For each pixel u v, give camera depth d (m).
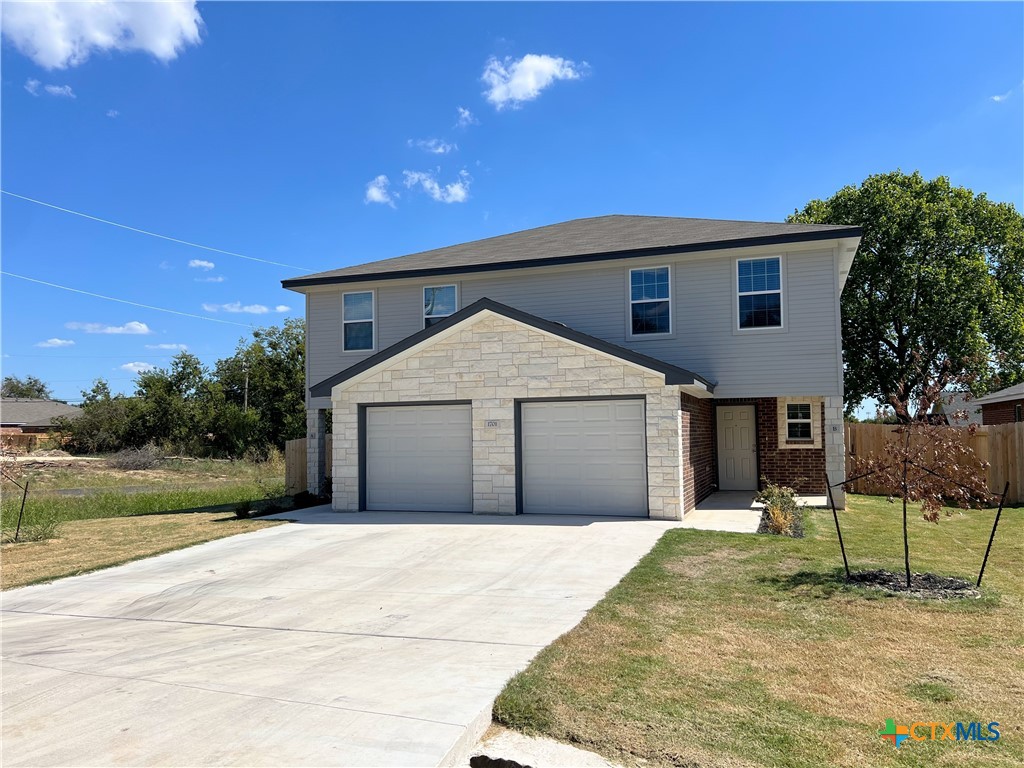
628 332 15.49
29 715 4.45
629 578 7.69
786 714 4.14
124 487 26.98
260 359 46.44
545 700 4.36
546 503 13.02
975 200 28.33
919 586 7.18
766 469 17.42
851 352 28.47
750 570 8.01
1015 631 5.69
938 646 5.35
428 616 6.62
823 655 5.17
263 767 3.57
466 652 5.45
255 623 6.68
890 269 26.92
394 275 16.91
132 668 5.37
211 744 3.87
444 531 11.34
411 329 17.28
